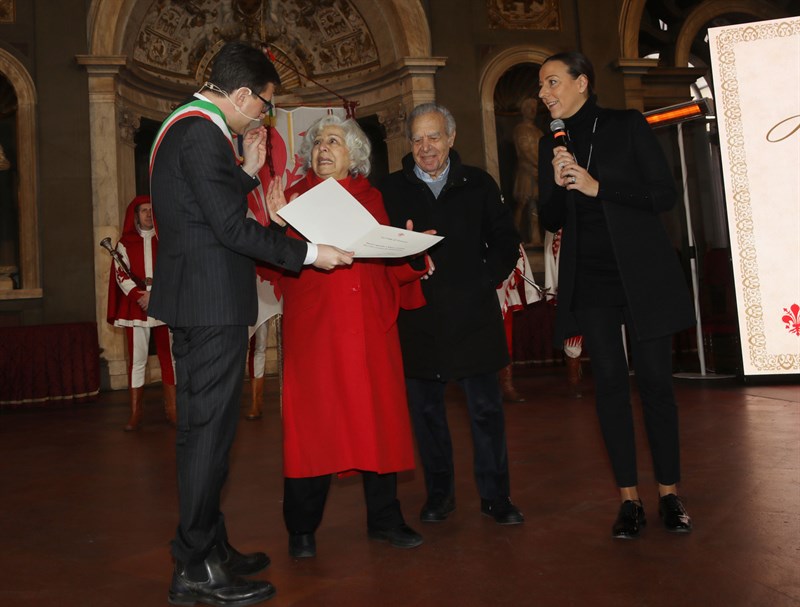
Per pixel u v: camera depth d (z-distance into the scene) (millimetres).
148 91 9461
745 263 5879
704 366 6680
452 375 2514
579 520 2510
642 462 3385
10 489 3438
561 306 2490
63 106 8477
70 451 4449
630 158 2424
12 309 8250
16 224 8875
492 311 2611
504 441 2598
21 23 8500
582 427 4410
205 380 1888
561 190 2516
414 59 9328
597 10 10133
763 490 2729
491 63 9695
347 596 1921
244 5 10242
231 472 3633
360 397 2205
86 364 7113
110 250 5234
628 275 2348
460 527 2516
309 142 2398
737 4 10938
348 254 2025
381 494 2387
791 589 1779
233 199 1854
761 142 5789
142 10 9086
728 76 5816
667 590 1829
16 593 2033
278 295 2500
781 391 5398
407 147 9539
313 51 10594
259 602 1901
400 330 2633
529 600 1817
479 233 2656
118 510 2977
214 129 1885
